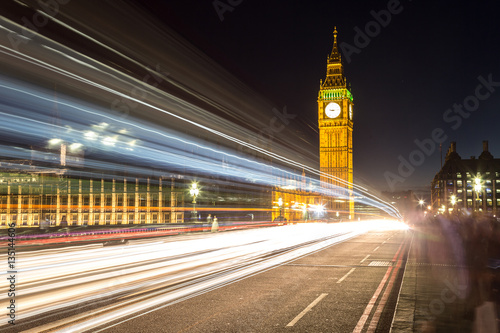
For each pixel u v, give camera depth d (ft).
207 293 38.55
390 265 59.88
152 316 29.91
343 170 583.99
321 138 595.88
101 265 51.78
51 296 35.19
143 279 44.42
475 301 29.35
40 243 79.00
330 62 611.88
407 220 267.80
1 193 181.16
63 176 199.00
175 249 73.82
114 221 211.61
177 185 224.94
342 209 574.97
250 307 33.12
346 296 37.76
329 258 69.26
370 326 27.78
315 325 27.99
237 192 274.16
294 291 39.96
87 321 28.25
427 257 62.59
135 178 215.72
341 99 590.96
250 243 94.63
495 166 515.09
